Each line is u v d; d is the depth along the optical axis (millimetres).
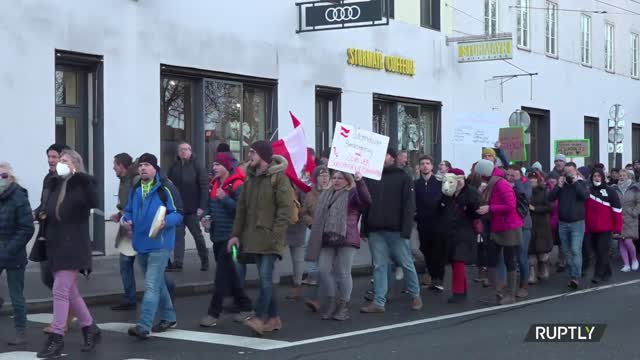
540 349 7902
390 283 11250
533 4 26578
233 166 9398
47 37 13438
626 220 14797
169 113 15695
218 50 16234
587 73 29875
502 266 10977
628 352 7754
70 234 7590
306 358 7496
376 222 9922
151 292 8328
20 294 8047
